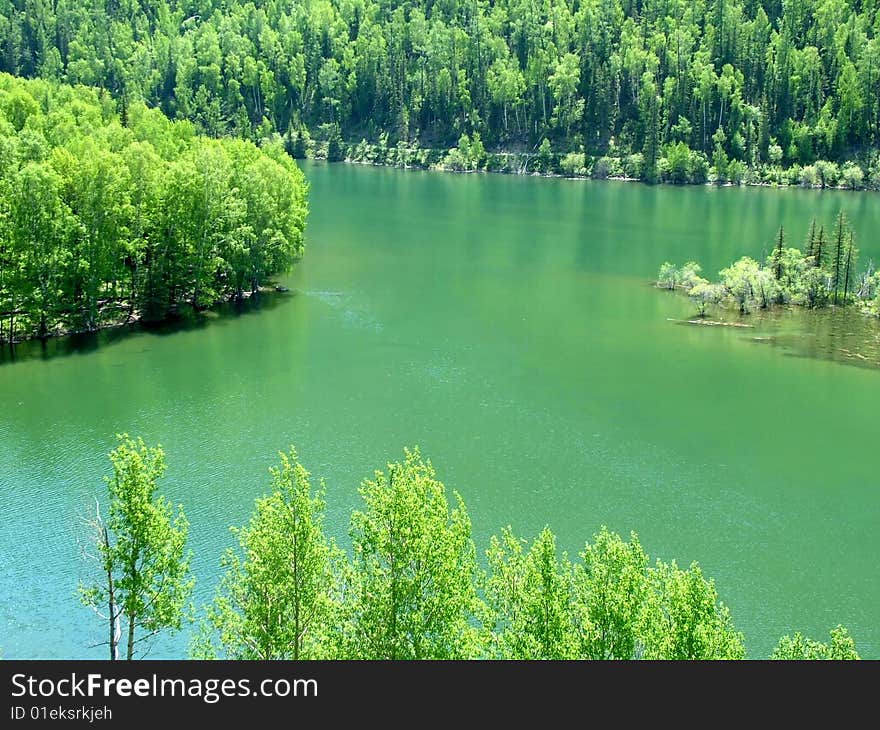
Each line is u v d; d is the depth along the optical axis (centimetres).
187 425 8062
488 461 7575
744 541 6425
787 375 10112
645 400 9194
